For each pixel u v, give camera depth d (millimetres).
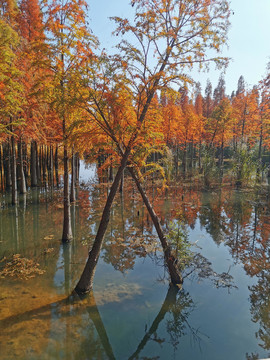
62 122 10156
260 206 18109
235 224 14000
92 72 7055
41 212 16125
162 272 8742
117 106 7023
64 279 8148
